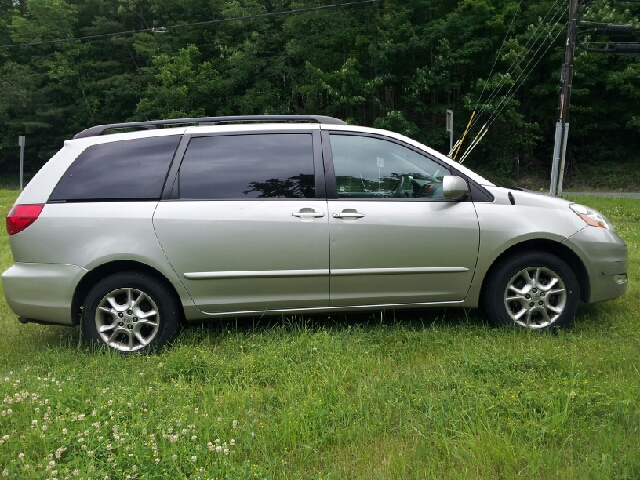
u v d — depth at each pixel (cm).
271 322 479
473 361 372
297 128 454
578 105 2664
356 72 2514
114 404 319
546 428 284
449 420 298
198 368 380
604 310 506
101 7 3522
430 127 2772
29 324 523
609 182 2589
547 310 457
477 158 2783
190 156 442
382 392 334
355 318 495
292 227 430
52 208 427
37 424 291
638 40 2412
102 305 429
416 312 511
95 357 411
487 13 2538
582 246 454
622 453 267
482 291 462
